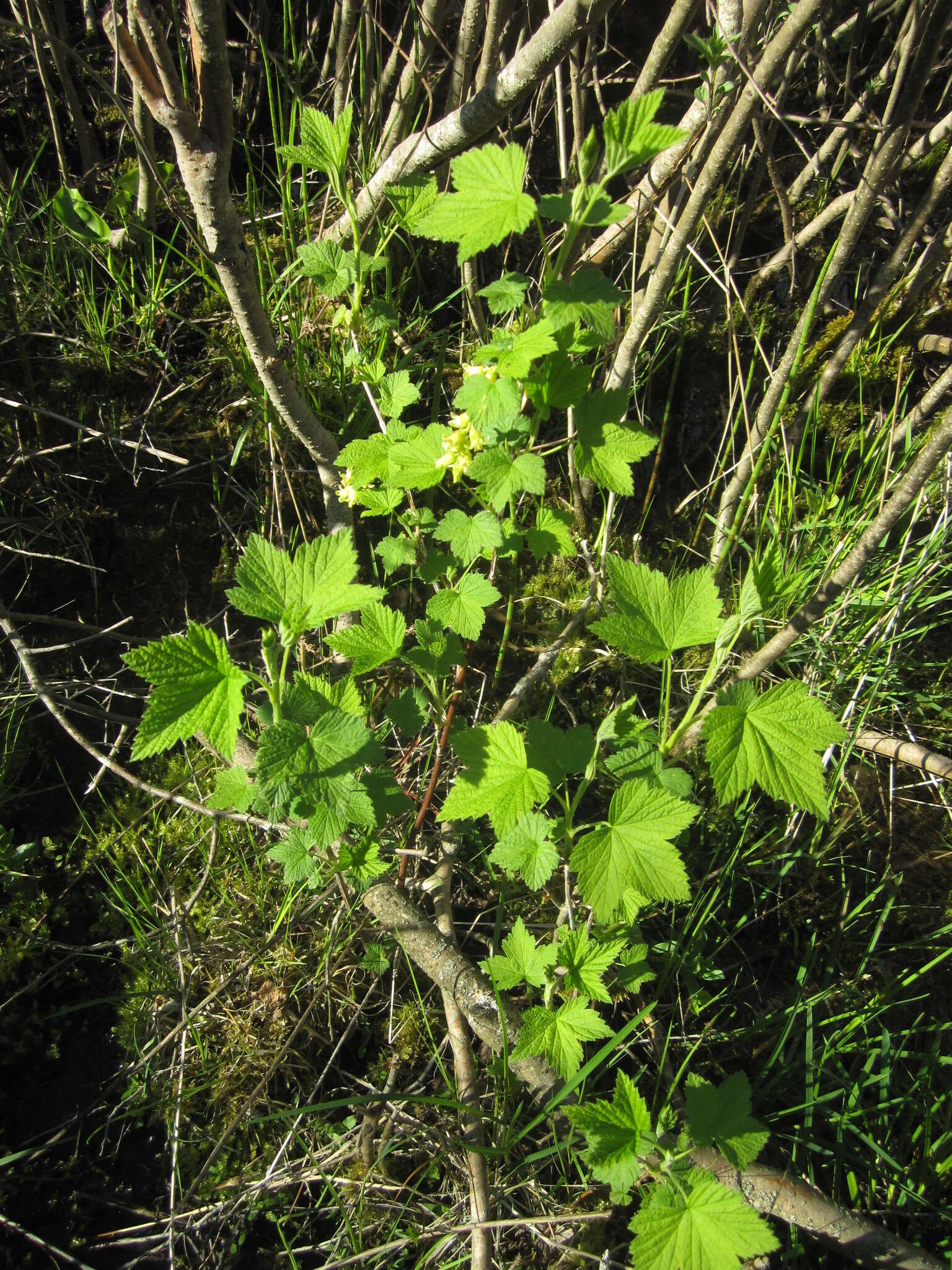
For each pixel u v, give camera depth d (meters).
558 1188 0.72
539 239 1.04
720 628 0.63
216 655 0.58
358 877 0.67
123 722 0.83
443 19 0.86
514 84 0.74
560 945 0.66
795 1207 0.67
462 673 0.78
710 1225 0.56
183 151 0.63
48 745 0.88
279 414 0.86
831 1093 0.74
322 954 0.79
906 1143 0.74
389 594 0.94
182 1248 0.72
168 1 0.95
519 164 0.61
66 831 0.85
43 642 0.90
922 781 0.90
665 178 0.80
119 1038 0.78
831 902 0.85
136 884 0.82
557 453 1.00
